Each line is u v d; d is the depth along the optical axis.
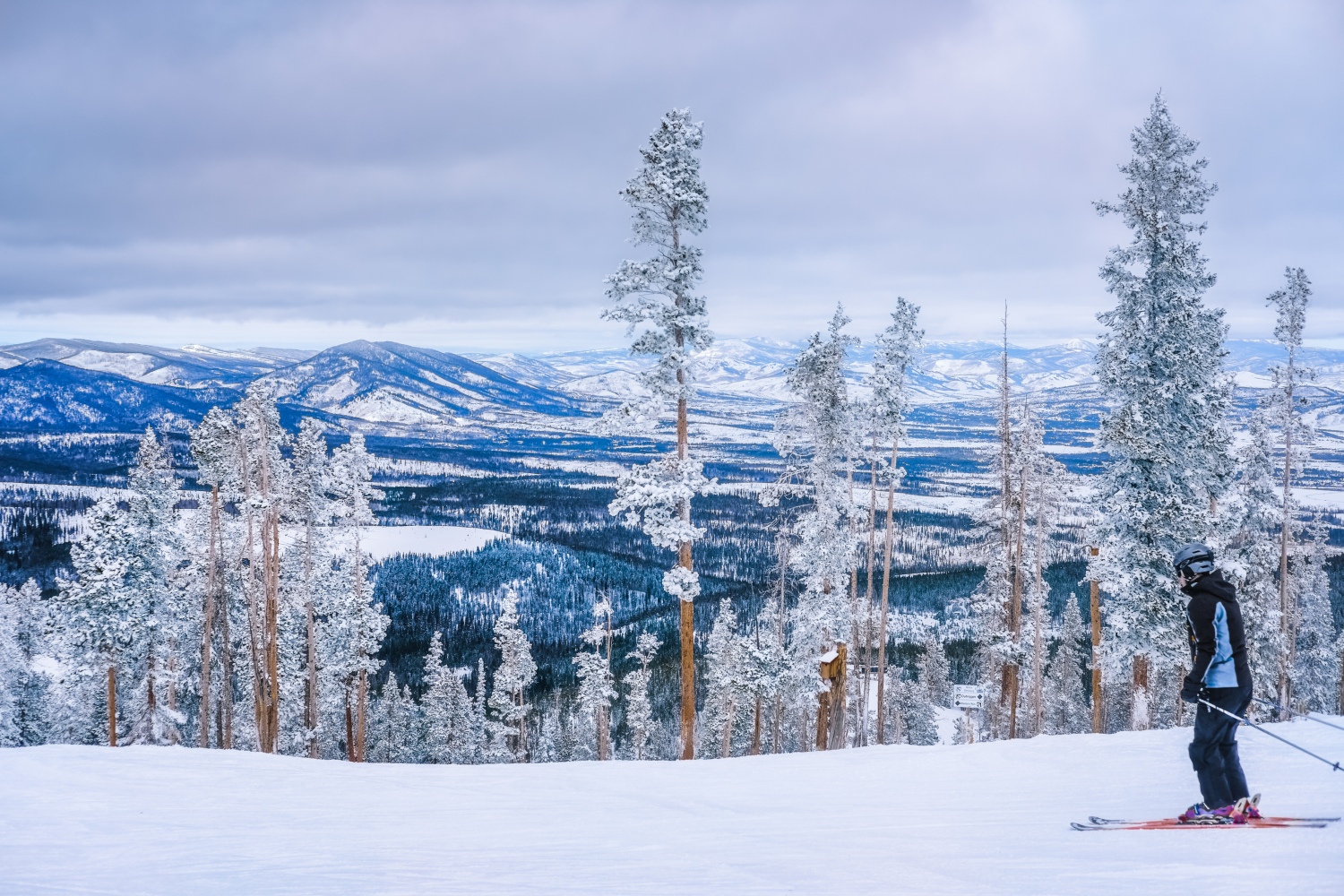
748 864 5.20
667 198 18.38
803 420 23.44
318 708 37.31
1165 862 4.19
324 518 30.92
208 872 5.61
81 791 9.59
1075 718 50.72
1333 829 4.89
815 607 23.55
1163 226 19.53
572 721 58.66
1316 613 40.12
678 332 19.28
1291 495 29.22
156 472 32.00
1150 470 20.22
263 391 28.05
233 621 35.62
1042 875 4.16
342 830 7.48
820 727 23.36
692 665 19.53
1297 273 27.52
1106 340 20.84
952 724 67.50
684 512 19.52
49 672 49.38
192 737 41.09
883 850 5.46
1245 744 9.82
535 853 6.10
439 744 49.56
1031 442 27.92
